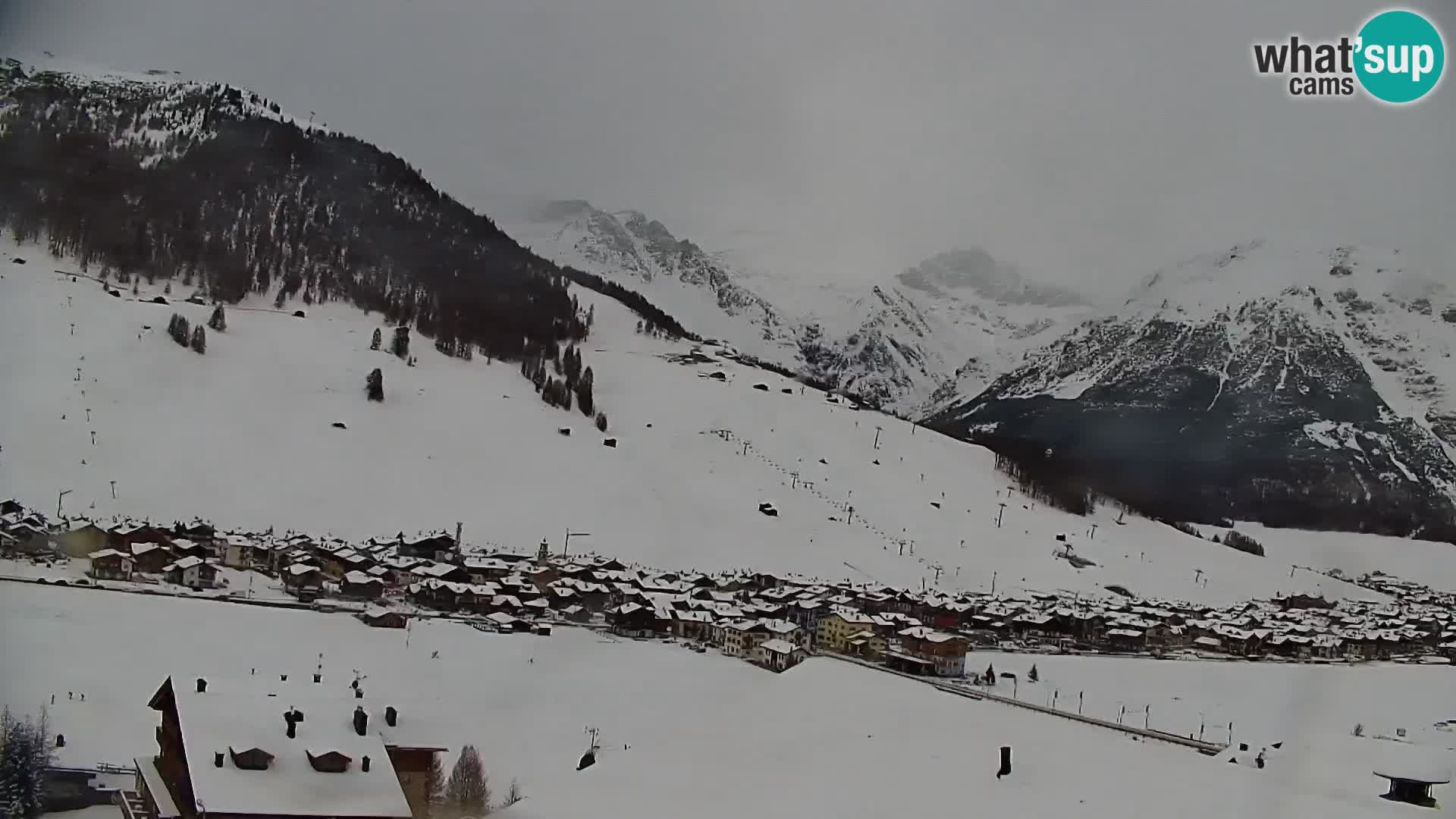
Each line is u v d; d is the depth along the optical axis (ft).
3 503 464.24
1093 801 239.71
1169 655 554.46
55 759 211.41
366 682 301.02
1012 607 616.80
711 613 461.37
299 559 473.67
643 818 216.33
